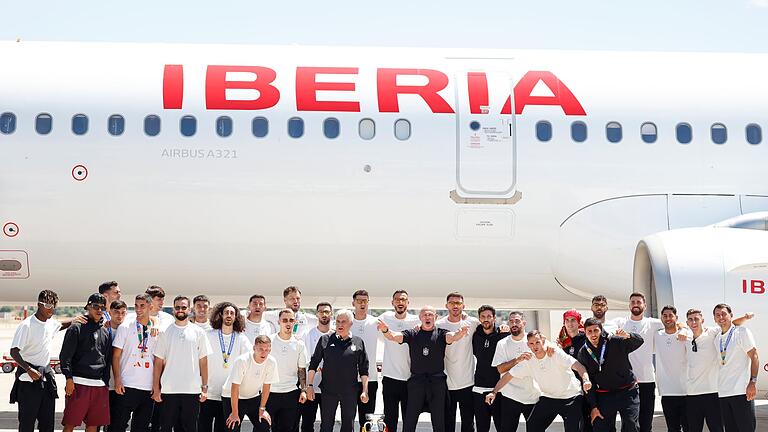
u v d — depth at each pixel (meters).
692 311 10.23
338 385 10.06
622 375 9.69
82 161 12.69
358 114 13.03
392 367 10.50
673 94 13.58
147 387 9.88
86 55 13.35
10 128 12.73
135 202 12.68
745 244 11.88
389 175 12.94
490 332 10.46
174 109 12.86
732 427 10.09
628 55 14.16
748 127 13.50
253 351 9.75
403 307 10.73
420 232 13.01
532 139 13.20
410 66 13.51
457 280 13.35
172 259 12.83
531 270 13.33
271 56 13.48
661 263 11.84
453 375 10.54
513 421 10.17
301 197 12.84
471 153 13.06
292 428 10.35
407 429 10.16
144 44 13.65
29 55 13.33
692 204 13.28
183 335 9.82
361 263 13.05
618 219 13.20
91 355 9.63
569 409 9.74
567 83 13.54
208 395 10.24
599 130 13.30
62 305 13.70
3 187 12.62
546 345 9.57
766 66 14.13
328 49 13.73
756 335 11.42
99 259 12.79
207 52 13.50
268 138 12.85
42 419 9.93
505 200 13.09
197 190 12.73
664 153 13.32
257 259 12.91
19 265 12.77
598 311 10.74
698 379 10.25
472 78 13.45
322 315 10.63
